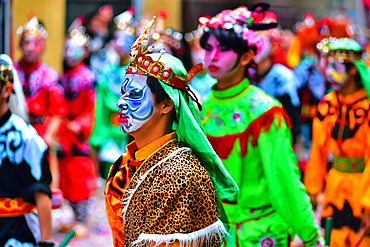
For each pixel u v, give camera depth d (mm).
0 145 5008
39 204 5043
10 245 5000
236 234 5719
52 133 9703
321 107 7379
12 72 5129
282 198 5496
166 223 3447
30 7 16219
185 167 3559
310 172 7543
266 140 5520
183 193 3486
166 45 8617
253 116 5598
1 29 7910
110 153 11344
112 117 11391
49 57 16641
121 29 11602
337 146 7207
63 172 10094
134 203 3605
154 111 3703
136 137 3789
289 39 13477
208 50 5848
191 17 18016
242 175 5688
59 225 9883
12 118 5094
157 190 3510
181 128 3693
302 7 21703
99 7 17422
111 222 3850
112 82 11344
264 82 10508
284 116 5684
